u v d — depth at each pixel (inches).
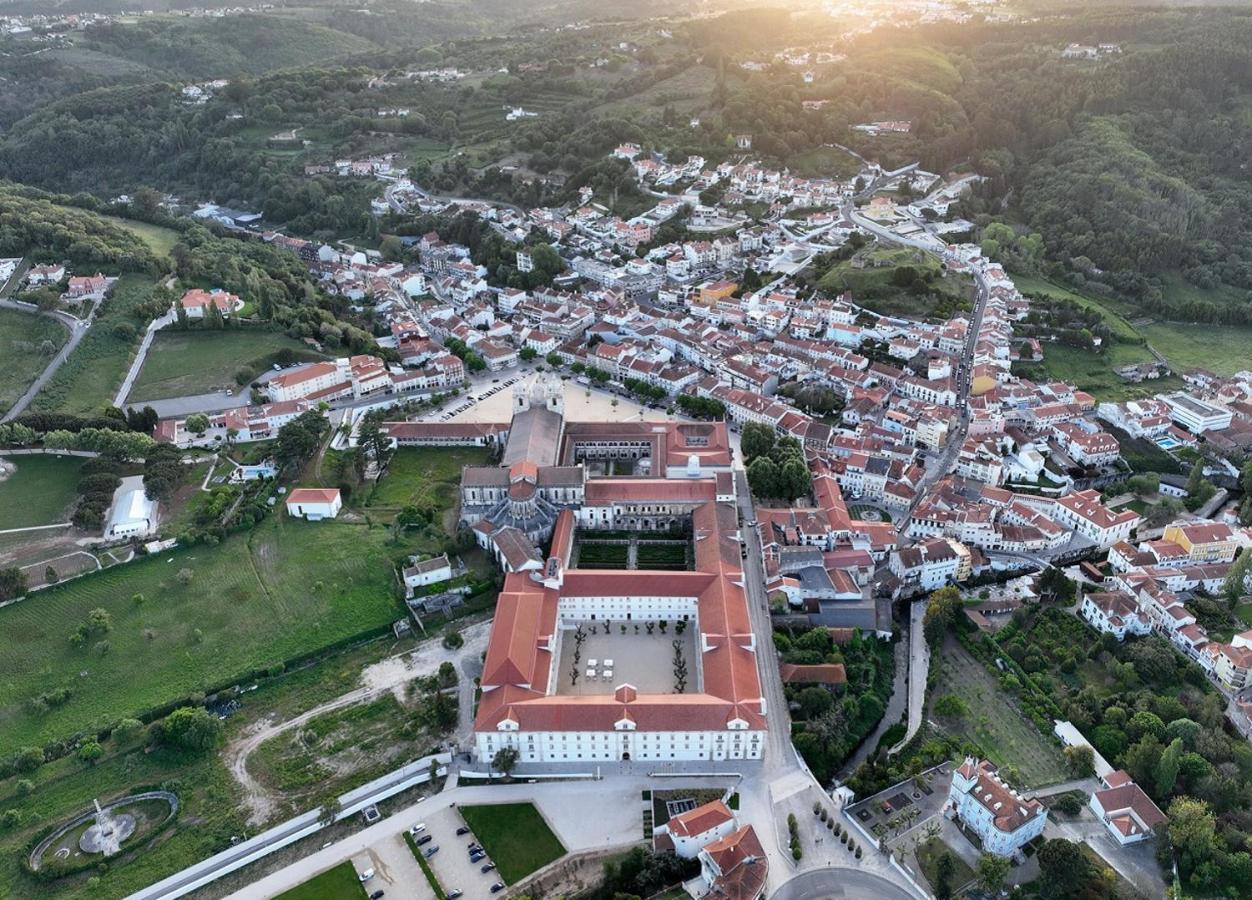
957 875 7352.4
